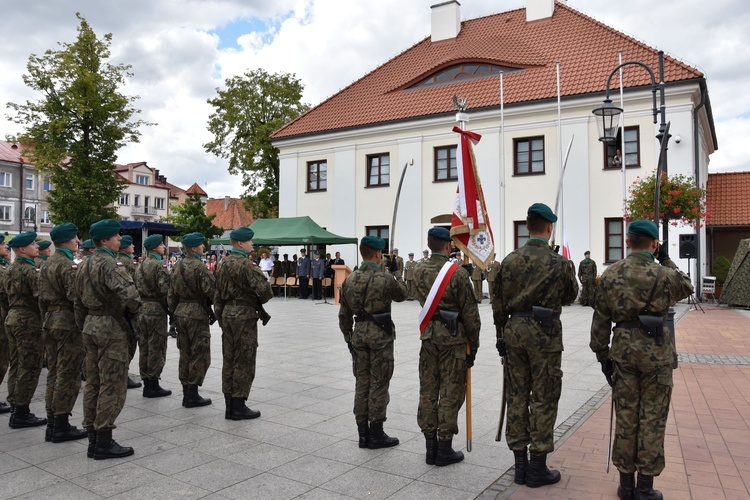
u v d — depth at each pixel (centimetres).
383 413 535
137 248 2423
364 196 2758
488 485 452
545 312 446
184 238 706
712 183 2491
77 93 2777
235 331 629
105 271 516
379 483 455
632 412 415
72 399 570
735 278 1864
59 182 2859
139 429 603
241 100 3419
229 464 498
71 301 569
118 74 2953
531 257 452
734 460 503
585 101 2212
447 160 2558
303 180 2967
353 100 2973
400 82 2888
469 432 514
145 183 7381
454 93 2606
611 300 422
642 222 430
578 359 986
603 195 2186
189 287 690
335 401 711
